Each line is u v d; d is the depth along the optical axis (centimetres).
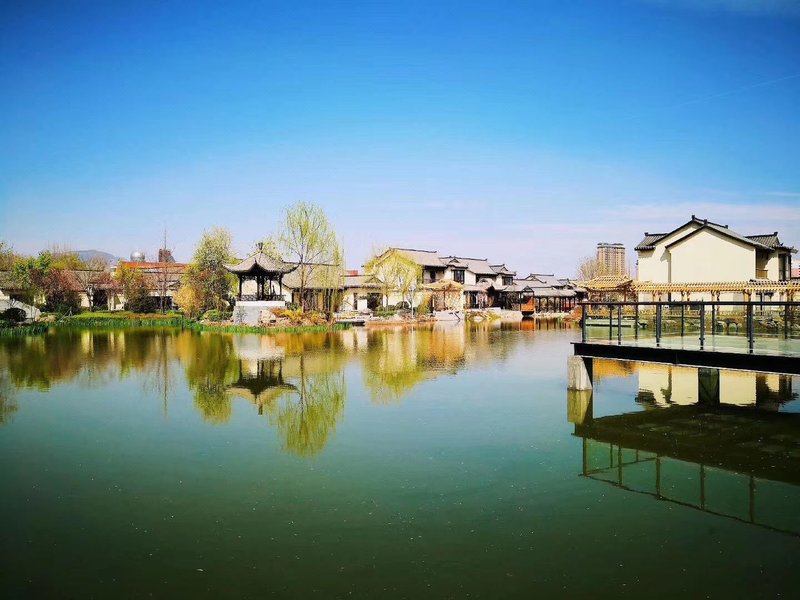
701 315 1503
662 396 1850
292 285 6234
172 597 693
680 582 727
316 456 1233
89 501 995
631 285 3966
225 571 754
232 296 6366
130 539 848
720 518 919
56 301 6056
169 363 2684
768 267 4106
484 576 738
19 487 1063
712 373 1712
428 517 917
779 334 1778
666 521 906
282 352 3145
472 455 1236
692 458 1221
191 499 999
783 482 1081
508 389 1994
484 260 9388
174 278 7544
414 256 7994
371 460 1203
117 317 5638
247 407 1727
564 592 702
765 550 813
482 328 5362
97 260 7744
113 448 1305
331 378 2252
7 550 816
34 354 3020
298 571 752
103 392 1969
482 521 902
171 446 1317
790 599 689
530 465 1171
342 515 926
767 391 1912
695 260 3938
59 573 753
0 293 5872
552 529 875
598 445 1311
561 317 7831
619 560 781
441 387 2041
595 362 2600
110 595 700
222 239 6419
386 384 2109
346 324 5219
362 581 727
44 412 1664
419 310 6550
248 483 1073
